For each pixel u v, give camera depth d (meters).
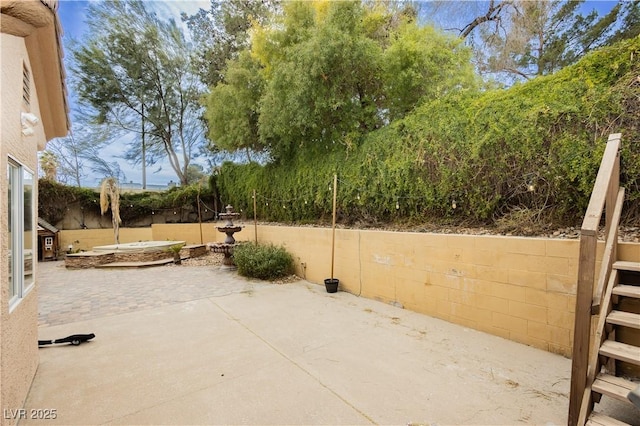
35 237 2.73
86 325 3.90
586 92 3.10
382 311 4.33
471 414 2.04
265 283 6.23
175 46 15.96
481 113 4.05
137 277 7.14
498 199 3.90
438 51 6.13
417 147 4.86
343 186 6.25
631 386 1.75
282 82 6.43
